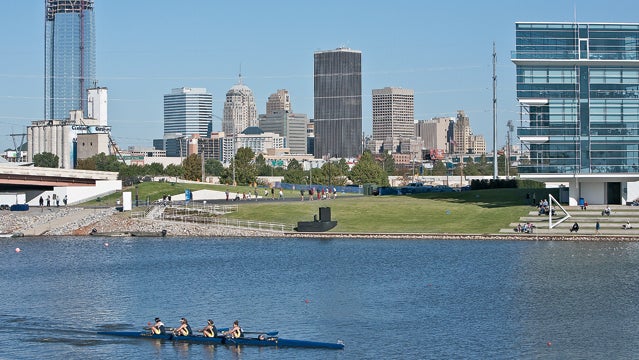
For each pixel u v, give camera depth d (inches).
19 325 5812.0
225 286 7170.3
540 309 6131.9
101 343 5359.3
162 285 7239.2
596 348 5142.7
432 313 6063.0
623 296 6501.0
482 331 5541.3
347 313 6097.4
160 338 5433.1
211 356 5083.7
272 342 5255.9
